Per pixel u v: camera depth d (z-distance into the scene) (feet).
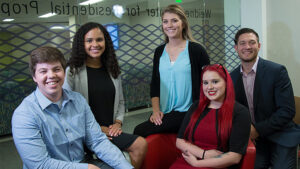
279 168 6.76
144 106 11.44
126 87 10.87
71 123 5.25
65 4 9.32
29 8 8.74
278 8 10.71
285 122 6.58
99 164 5.45
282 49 10.72
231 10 12.64
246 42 6.86
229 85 5.69
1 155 9.40
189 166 5.67
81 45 6.53
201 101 6.04
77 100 5.48
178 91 7.27
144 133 7.03
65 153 5.17
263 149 7.34
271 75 6.77
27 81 9.11
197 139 5.91
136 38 10.84
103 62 7.03
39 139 4.71
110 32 10.21
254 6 11.60
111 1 10.14
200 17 12.06
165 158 6.97
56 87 4.84
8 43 8.57
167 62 7.39
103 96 6.68
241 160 5.52
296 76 10.23
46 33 9.11
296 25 10.02
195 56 7.15
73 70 6.48
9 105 8.97
